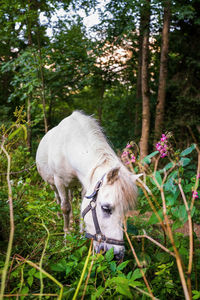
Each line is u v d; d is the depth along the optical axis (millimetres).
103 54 8461
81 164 2705
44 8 7102
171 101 9906
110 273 1838
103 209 2045
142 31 7055
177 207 1840
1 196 3418
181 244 2219
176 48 9867
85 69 8359
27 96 7906
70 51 7984
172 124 8820
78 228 3264
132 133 11625
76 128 2953
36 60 7586
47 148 3650
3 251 2301
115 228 2006
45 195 4203
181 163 1755
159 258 2092
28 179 4020
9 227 2641
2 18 7207
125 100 13531
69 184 3295
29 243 2666
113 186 2004
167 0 6145
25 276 1722
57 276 1928
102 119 16078
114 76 10461
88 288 1645
